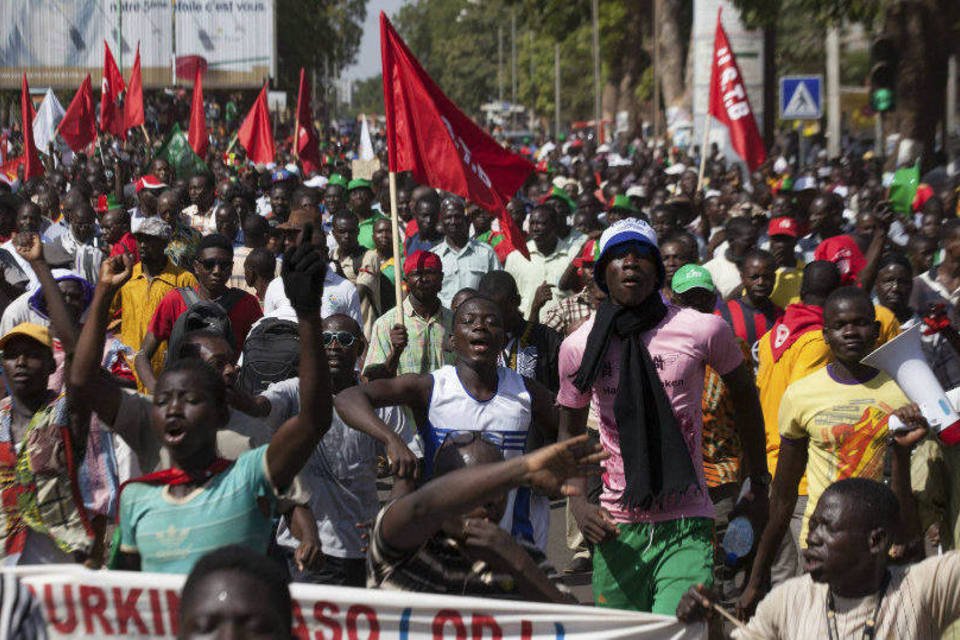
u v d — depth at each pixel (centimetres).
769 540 1512
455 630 1100
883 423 1523
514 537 1249
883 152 7750
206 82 13388
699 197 4512
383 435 1353
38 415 1460
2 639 838
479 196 2266
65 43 13388
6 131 9275
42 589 1073
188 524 1116
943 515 1558
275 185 3888
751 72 8319
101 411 1293
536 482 895
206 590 680
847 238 2677
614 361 1404
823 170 6575
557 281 3067
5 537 1462
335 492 1677
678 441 1374
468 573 1153
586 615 1105
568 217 3822
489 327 1412
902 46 6644
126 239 2888
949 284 2262
